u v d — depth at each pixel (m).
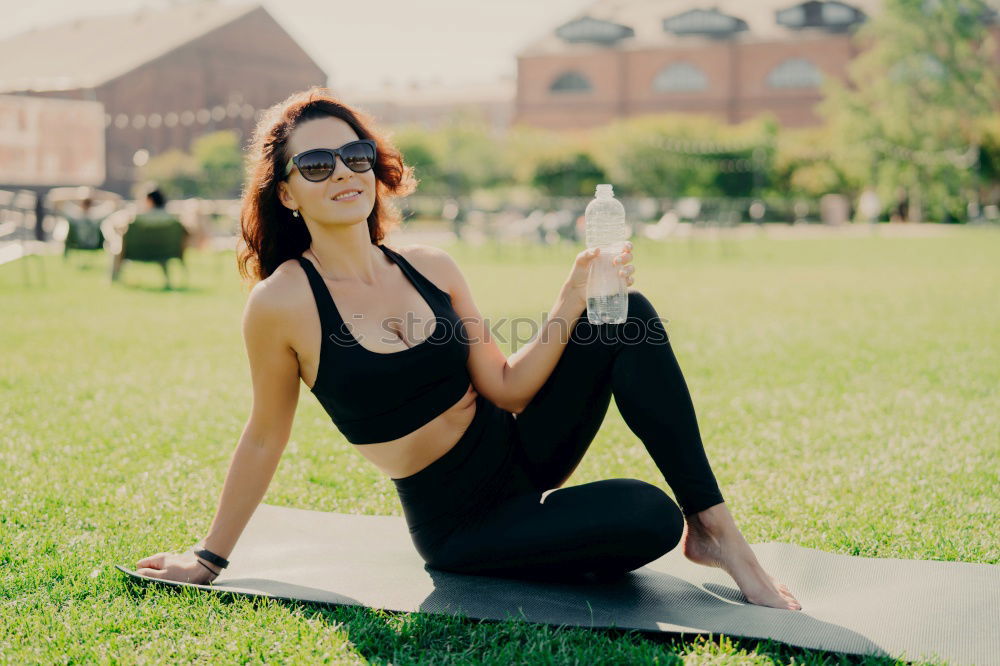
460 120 32.56
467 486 2.22
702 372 5.34
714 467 3.45
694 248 17.95
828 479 3.29
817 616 2.04
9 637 2.04
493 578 2.29
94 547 2.58
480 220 19.19
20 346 6.11
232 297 9.30
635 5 46.34
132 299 8.95
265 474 2.26
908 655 1.85
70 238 11.77
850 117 29.86
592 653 1.90
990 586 2.19
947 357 5.71
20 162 25.86
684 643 1.94
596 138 32.97
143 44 44.56
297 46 46.16
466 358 2.21
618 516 2.06
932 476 3.30
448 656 1.91
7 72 47.41
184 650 1.97
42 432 3.90
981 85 29.92
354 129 2.21
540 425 2.27
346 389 2.10
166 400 4.60
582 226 17.17
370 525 2.79
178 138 41.59
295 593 2.20
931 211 29.77
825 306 8.55
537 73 45.41
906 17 29.78
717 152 31.23
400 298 2.20
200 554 2.27
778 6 43.19
